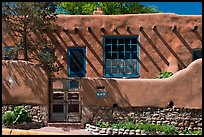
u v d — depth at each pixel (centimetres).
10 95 1594
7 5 1734
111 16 2019
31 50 1848
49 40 2003
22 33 1816
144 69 1991
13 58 1808
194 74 1586
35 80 1585
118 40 2017
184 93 1584
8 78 1605
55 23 2011
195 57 1992
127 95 1582
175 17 2006
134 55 2005
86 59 2006
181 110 1578
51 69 1781
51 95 1579
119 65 2005
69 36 2014
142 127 1403
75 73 2006
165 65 1988
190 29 1997
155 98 1584
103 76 1997
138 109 1581
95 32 2012
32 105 1577
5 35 1911
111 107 1571
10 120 1463
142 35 2002
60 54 2008
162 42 1997
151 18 2008
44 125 1545
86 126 1490
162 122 1574
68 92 1571
